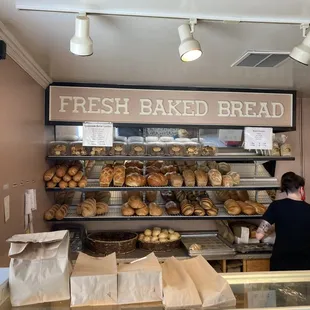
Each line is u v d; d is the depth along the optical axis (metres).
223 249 2.91
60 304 1.06
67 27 1.60
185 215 2.93
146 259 1.25
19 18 1.50
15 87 1.94
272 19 1.51
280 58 2.08
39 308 1.04
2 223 1.71
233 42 1.81
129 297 1.09
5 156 1.76
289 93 3.04
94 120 2.82
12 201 1.88
